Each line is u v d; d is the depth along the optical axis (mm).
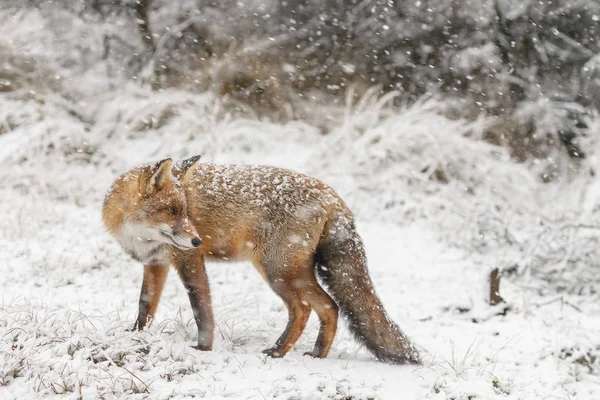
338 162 17266
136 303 9570
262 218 7918
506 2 23094
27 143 16172
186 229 7504
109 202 7992
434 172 18062
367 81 22797
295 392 6746
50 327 7461
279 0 24203
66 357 6863
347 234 8062
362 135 18734
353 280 7953
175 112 19125
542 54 22656
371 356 8328
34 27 21078
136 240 7887
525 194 17281
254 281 11508
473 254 13773
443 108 20953
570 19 23578
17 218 13281
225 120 18703
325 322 7945
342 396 6855
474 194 17641
